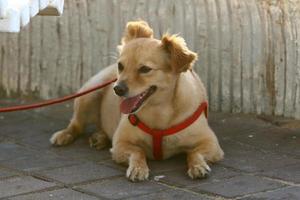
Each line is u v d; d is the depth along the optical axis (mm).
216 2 8016
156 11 8219
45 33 8609
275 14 7758
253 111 7977
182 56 5887
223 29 7969
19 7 4059
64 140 6930
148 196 5449
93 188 5656
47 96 8711
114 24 8359
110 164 6316
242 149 6742
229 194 5477
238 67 7961
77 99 7070
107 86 6980
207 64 8078
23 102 8633
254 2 7871
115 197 5434
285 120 7734
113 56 8336
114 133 6562
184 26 8117
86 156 6578
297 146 6852
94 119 7191
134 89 5789
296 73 7707
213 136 6312
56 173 6066
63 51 8586
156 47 5906
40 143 7027
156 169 6133
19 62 8758
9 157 6562
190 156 6094
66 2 8500
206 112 6410
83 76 8555
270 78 7844
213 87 8086
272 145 6879
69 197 5461
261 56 7855
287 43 7715
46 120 7883
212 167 6164
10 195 5516
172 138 6141
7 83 8812
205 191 5559
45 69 8672
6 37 8734
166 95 6004
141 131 6164
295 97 7746
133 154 6062
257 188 5613
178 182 5781
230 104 8055
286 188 5609
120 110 6309
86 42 8492
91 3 8422
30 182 5832
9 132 7422
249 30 7875
